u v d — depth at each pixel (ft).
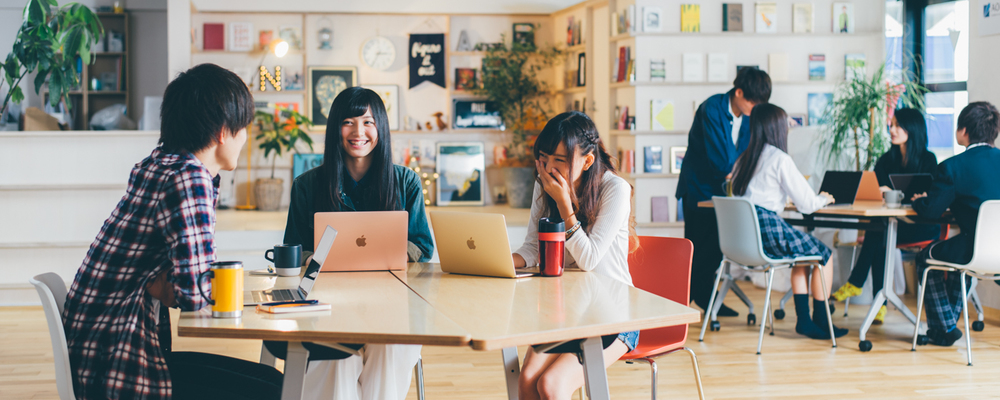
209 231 4.77
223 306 4.63
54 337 4.74
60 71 16.05
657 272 7.47
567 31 25.45
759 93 13.76
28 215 15.96
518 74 25.96
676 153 19.33
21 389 9.84
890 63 19.47
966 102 17.31
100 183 15.99
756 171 12.29
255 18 25.71
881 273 13.66
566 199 6.57
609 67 20.44
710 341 12.75
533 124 26.58
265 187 25.25
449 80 26.71
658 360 11.54
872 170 17.25
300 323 4.50
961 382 10.26
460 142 26.96
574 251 6.50
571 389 5.80
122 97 26.91
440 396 9.70
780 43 19.26
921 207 11.68
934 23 18.44
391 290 5.70
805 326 12.86
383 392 6.27
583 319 4.62
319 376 6.16
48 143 15.94
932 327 12.48
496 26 26.68
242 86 5.08
